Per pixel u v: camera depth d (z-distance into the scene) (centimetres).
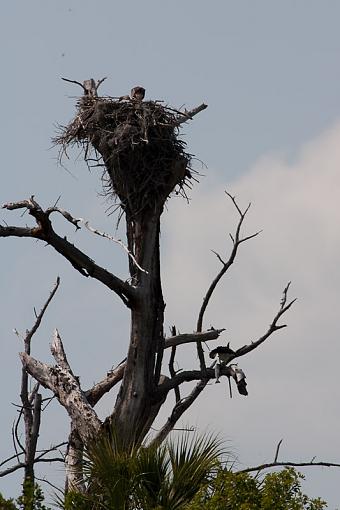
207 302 5200
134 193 5184
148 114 5175
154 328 5169
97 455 4303
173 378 5166
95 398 5475
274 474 3919
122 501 4178
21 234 4750
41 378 5322
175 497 4172
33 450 5066
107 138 5184
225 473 4000
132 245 5206
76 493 4169
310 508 3872
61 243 4797
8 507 3547
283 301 5162
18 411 5238
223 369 5091
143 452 4272
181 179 5244
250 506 3825
